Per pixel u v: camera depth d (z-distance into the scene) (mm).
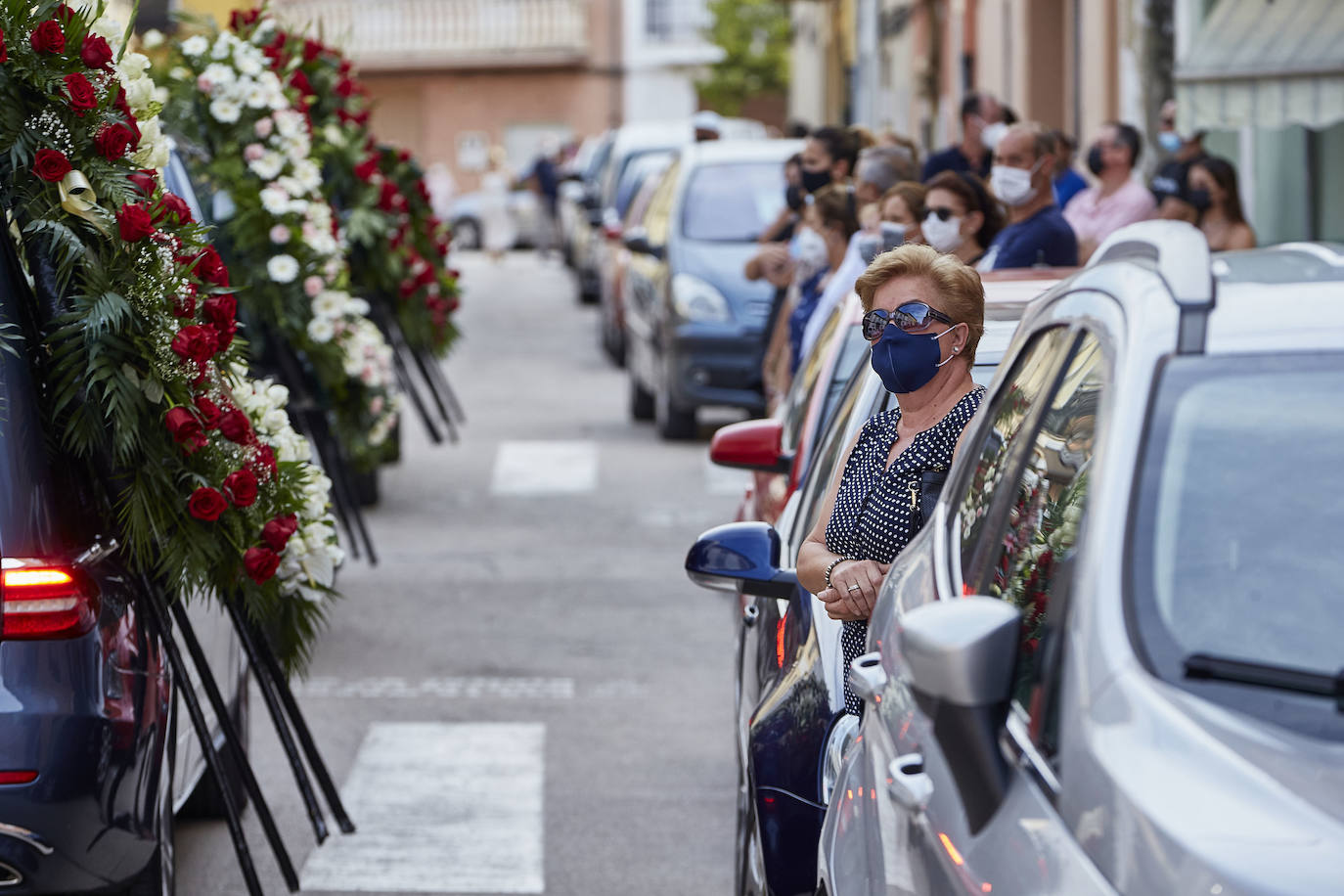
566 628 13078
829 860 4430
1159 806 2959
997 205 10852
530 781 9672
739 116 76062
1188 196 14219
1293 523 3398
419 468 20125
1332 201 18172
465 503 18031
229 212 13234
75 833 5484
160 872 5918
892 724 4168
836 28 62500
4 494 5543
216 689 6570
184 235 6449
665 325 21141
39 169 5922
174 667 6199
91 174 6145
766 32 74125
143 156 6625
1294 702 3121
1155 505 3449
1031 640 3752
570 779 9711
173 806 6270
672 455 20859
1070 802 3129
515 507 17812
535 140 76938
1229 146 20984
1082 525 3533
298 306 13430
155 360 6070
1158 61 20062
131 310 6012
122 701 5672
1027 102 28719
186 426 6035
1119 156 15352
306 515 7109
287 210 13117
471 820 9039
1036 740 3381
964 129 15828
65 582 5559
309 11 76125
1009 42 30703
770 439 9172
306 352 13664
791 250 16281
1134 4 20828
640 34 76688
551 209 54656
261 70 13477
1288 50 15422
